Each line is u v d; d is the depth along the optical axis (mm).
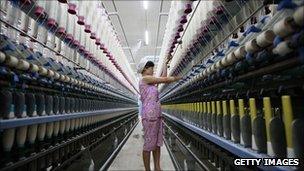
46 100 1854
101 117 4375
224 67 1439
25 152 1613
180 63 3230
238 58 1206
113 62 4578
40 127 1814
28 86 1650
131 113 10750
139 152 5016
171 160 4172
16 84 1491
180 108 3791
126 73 7113
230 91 1773
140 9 6461
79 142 3061
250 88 1430
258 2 1380
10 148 1420
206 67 1857
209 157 2350
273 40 870
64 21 2129
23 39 1794
